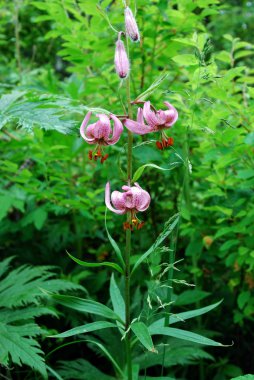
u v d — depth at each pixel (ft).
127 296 1.80
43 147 2.57
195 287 2.61
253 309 2.39
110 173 2.76
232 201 2.38
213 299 2.78
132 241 2.94
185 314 1.83
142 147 2.57
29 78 3.64
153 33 2.52
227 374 2.54
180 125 2.59
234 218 2.39
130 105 1.70
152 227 2.93
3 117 1.89
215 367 2.67
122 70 1.64
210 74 2.04
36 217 2.73
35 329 1.88
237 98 2.44
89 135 1.68
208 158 2.23
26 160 3.06
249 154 2.27
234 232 2.46
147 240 2.90
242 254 2.30
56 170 2.76
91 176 3.01
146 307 2.30
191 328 2.65
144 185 2.85
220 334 2.50
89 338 2.40
